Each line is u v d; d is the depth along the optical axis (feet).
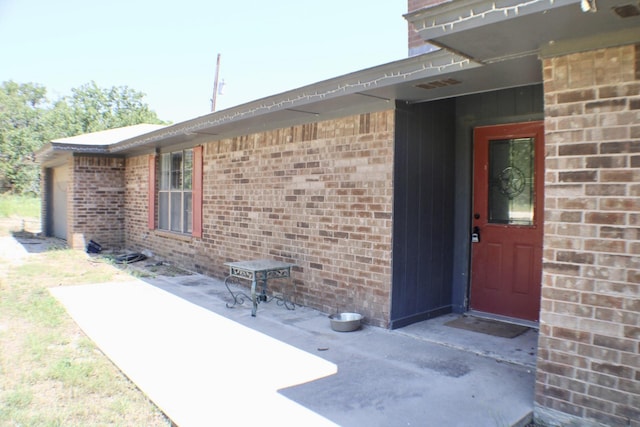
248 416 10.56
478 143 18.69
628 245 9.40
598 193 9.74
